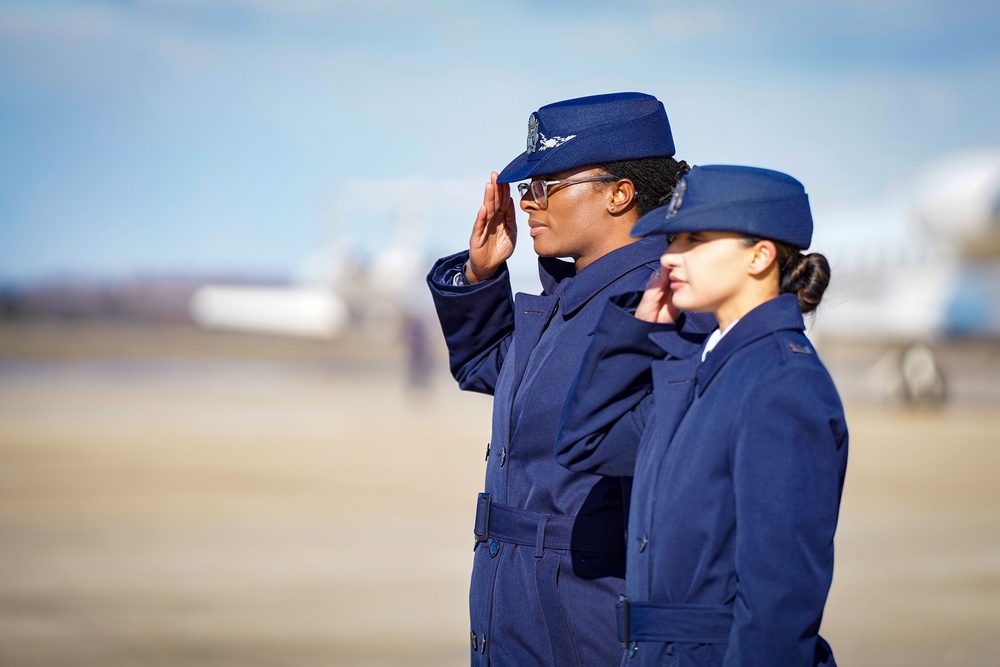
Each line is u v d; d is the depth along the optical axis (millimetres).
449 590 11586
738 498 3393
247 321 83688
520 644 4285
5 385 48219
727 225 3510
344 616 10391
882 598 11445
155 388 47531
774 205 3529
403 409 38781
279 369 64000
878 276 42156
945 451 25547
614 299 3938
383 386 51219
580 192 4387
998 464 23188
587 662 4188
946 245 40531
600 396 3854
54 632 9742
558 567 4227
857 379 50906
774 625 3281
